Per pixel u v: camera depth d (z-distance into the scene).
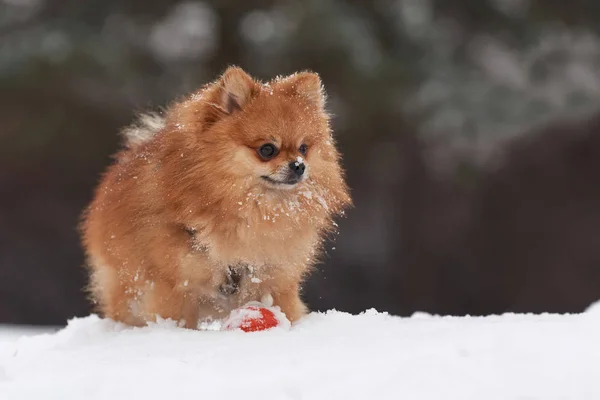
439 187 22.14
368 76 19.23
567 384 4.07
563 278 19.69
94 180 21.80
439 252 21.50
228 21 19.98
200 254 6.43
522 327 5.32
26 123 19.62
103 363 4.95
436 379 4.17
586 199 20.41
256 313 6.24
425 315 7.09
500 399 3.97
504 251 20.66
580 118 21.89
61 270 22.33
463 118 20.97
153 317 6.63
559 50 22.11
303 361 4.67
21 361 5.20
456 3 21.42
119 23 20.92
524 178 21.16
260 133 6.32
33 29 20.75
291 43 19.06
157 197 6.48
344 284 22.75
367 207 24.58
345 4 20.62
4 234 22.19
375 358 4.61
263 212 6.35
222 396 4.15
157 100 20.19
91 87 19.80
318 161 6.63
